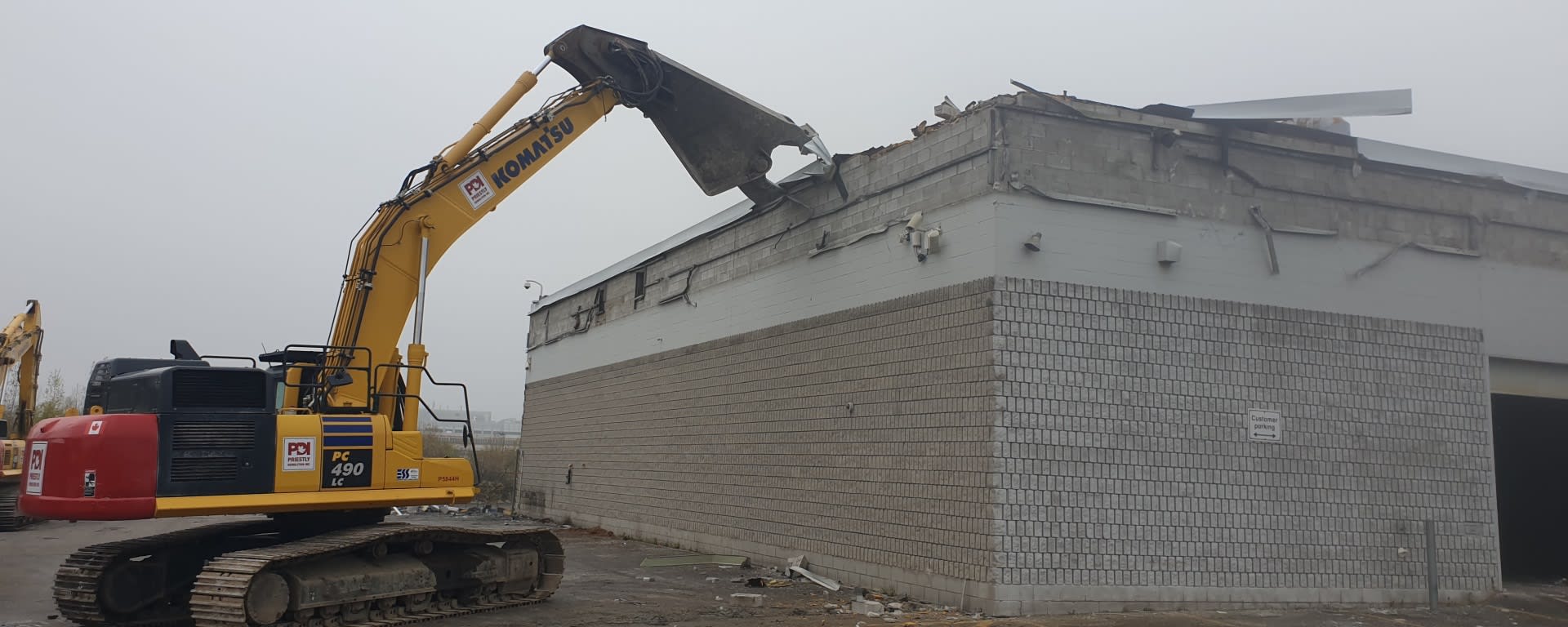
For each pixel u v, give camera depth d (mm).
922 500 12484
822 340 14945
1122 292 12117
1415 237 13922
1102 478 11727
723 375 17828
